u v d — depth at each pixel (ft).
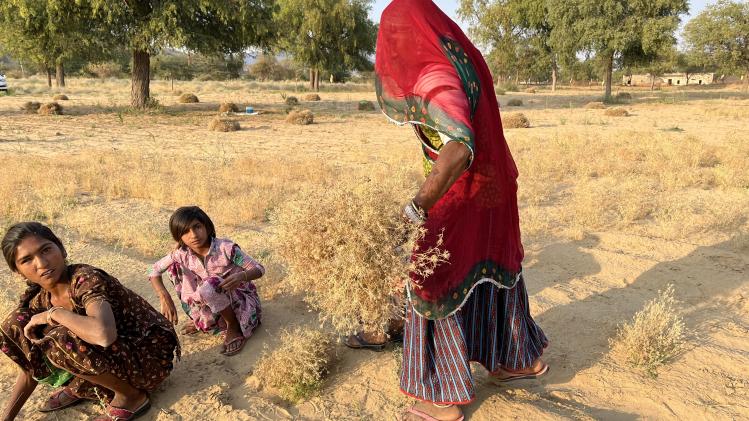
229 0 74.95
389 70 8.07
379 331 9.62
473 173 8.36
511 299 9.48
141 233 19.53
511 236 9.08
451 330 8.78
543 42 166.91
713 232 19.74
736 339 12.23
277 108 92.22
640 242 18.58
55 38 73.61
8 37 74.90
